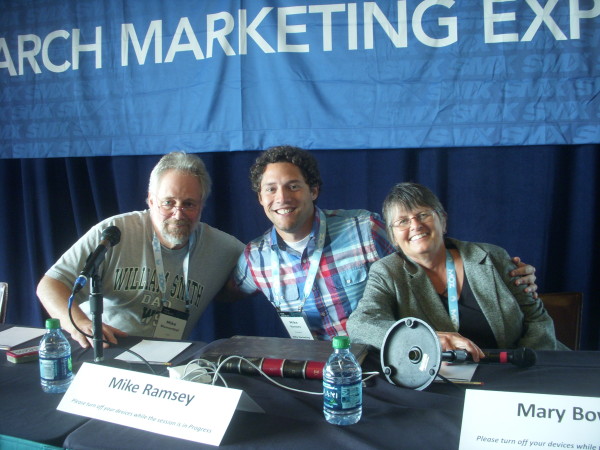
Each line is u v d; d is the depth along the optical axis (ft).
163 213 6.44
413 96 7.53
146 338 5.43
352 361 3.70
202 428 3.15
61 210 9.72
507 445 2.95
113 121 8.70
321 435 3.11
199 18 8.20
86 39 8.77
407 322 4.10
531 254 7.89
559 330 6.40
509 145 7.34
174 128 8.41
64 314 5.74
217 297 7.86
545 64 7.16
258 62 7.98
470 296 5.57
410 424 3.22
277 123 7.96
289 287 6.66
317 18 7.74
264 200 6.37
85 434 3.24
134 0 8.49
